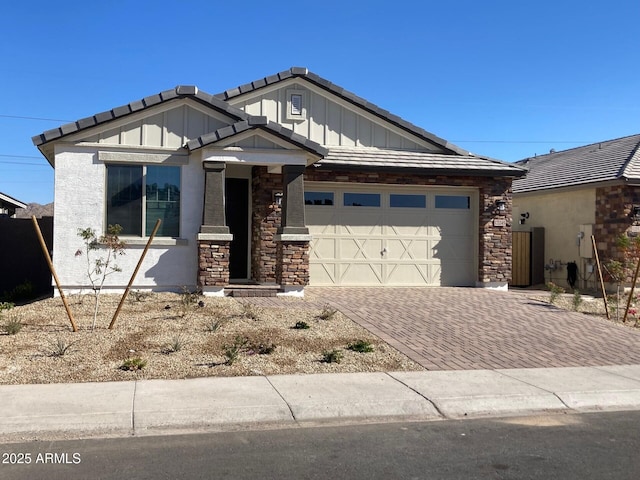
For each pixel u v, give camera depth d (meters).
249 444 5.88
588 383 8.16
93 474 5.05
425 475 5.11
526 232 20.69
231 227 15.61
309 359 8.97
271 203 14.80
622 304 15.15
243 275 15.67
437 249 16.89
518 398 7.44
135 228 13.71
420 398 7.27
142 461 5.37
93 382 7.66
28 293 16.34
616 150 20.27
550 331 11.52
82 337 9.52
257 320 11.09
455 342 10.35
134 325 10.36
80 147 13.40
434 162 16.41
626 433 6.36
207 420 6.48
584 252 18.75
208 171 13.42
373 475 5.09
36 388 7.36
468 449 5.79
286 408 6.80
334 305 12.96
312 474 5.11
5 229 17.19
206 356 8.87
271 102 16.48
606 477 5.11
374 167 15.66
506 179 16.83
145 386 7.50
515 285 20.47
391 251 16.59
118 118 13.50
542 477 5.09
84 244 13.33
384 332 10.79
